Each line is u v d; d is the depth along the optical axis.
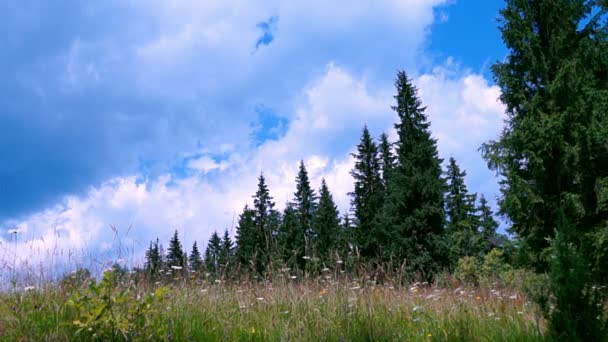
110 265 4.91
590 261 3.99
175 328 4.00
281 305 5.08
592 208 14.41
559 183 14.95
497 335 4.40
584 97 15.19
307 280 5.72
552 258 4.08
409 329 4.76
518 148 15.76
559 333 3.91
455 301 5.88
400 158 29.97
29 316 3.90
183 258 6.11
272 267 5.99
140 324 3.74
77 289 4.43
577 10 16.22
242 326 4.46
